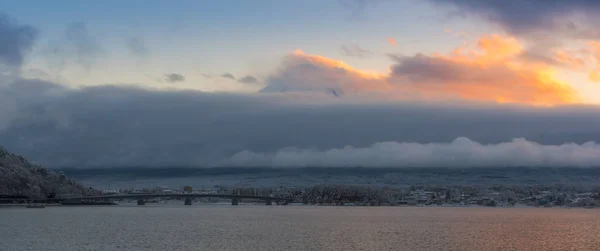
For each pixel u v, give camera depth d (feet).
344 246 607.37
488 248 606.55
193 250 568.00
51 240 647.56
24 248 574.56
